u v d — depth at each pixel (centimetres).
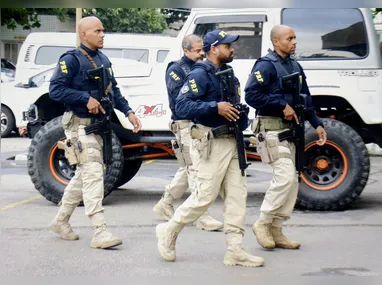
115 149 878
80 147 639
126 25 2828
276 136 624
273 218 654
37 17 2900
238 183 577
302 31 898
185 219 588
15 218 810
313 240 701
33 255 630
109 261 609
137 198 972
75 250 649
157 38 1933
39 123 982
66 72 641
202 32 927
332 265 600
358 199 972
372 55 884
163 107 906
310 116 662
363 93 879
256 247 667
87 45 657
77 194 680
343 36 891
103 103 647
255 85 625
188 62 753
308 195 858
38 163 895
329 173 863
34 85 1797
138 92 911
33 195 999
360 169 851
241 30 911
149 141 914
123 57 1922
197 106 553
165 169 1357
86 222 785
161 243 605
